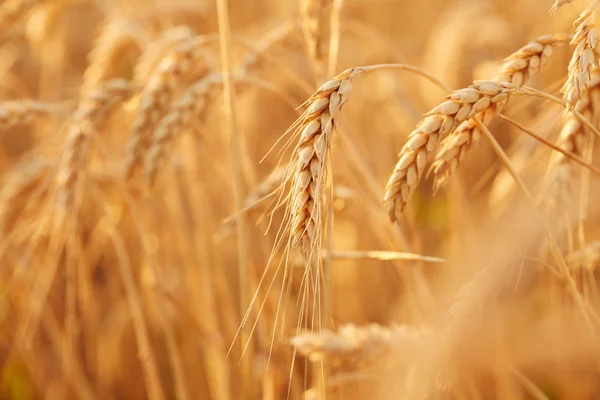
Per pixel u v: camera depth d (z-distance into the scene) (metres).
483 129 0.51
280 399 0.71
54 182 0.67
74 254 0.67
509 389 0.64
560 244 0.60
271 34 0.70
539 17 1.24
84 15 1.58
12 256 0.80
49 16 0.90
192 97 0.63
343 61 1.06
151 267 0.68
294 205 0.49
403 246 0.62
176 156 0.75
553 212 0.57
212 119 0.85
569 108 0.49
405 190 0.50
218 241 0.71
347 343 0.56
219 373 0.72
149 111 0.63
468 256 0.65
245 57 0.69
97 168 0.73
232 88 0.62
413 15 1.42
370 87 1.03
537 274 0.65
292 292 0.77
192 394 0.87
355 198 0.65
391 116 0.95
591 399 0.68
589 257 0.57
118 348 0.92
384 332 0.57
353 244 0.86
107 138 0.87
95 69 0.80
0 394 0.94
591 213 0.59
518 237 0.56
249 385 0.66
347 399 0.66
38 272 0.77
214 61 0.69
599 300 0.61
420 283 0.62
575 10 0.77
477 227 0.73
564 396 0.69
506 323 0.61
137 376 0.94
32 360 0.85
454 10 1.15
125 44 0.79
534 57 0.52
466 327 0.55
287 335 0.71
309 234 0.49
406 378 0.56
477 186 0.64
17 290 0.84
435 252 0.88
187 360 0.89
